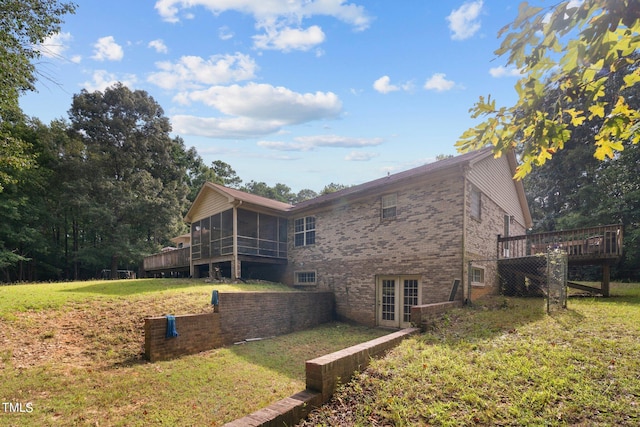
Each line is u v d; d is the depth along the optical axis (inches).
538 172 1040.2
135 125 1274.6
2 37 367.6
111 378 255.0
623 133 97.9
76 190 1023.0
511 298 445.7
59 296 406.6
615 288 582.6
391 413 161.8
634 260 762.8
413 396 173.9
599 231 447.2
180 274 1042.7
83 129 1168.8
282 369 292.4
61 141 1075.3
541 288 477.7
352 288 537.3
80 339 315.6
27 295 403.9
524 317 306.5
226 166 2231.8
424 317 317.1
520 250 631.8
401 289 481.4
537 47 84.4
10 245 948.6
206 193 725.3
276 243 671.1
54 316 347.9
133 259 1123.3
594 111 99.0
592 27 76.7
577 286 474.0
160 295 438.0
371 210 524.7
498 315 324.5
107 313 369.4
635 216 775.7
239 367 294.5
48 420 193.0
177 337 323.3
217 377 267.3
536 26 82.8
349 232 554.6
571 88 92.3
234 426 142.5
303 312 488.4
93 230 1193.4
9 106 429.1
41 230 1032.2
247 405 217.5
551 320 287.4
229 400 225.0
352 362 204.2
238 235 624.4
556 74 92.2
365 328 487.2
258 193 2283.5
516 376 182.5
